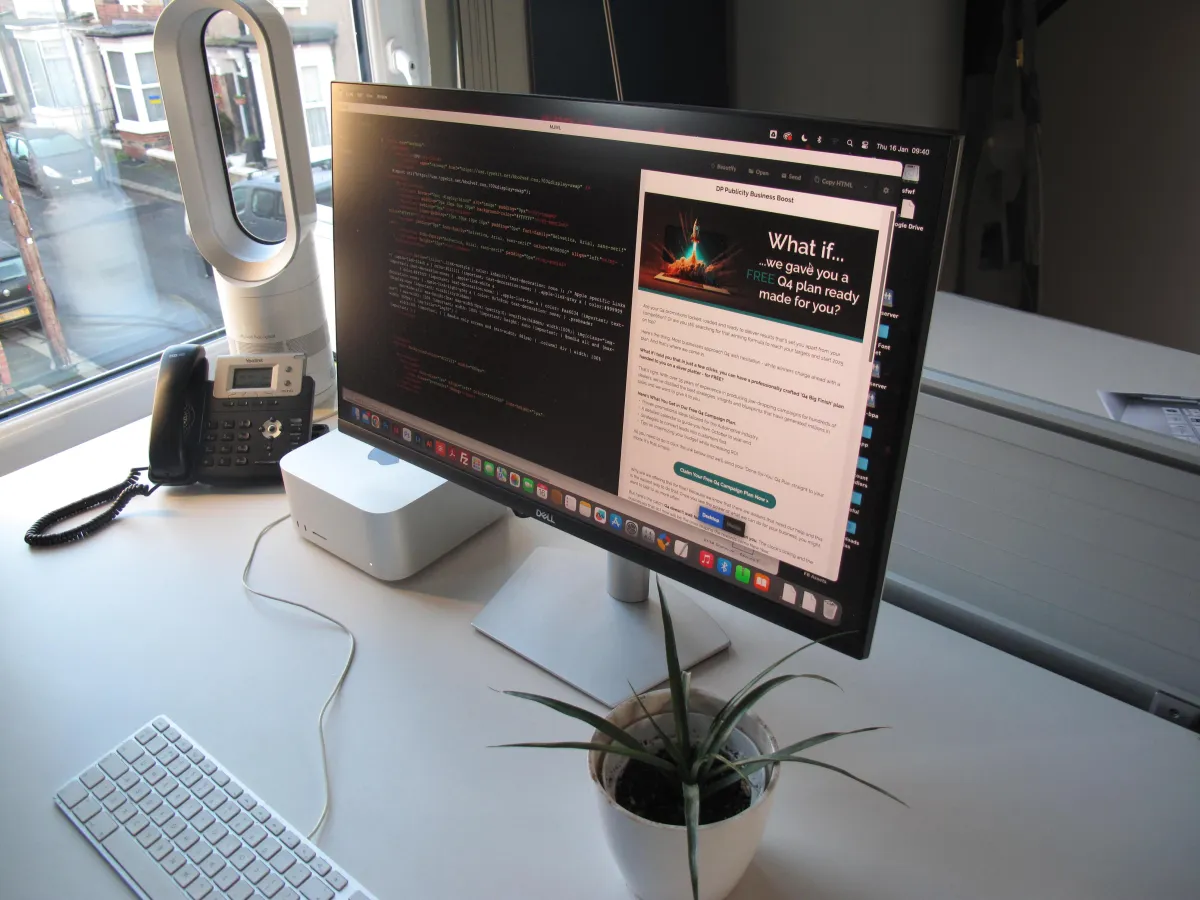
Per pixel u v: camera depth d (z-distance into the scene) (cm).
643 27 128
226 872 63
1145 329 136
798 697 78
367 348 87
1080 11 121
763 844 66
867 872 64
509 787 70
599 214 67
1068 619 81
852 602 63
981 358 96
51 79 109
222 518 102
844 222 56
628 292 67
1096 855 65
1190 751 73
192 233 109
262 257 111
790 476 63
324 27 135
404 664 82
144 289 126
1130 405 86
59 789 70
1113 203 130
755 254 60
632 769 62
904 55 128
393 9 137
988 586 85
